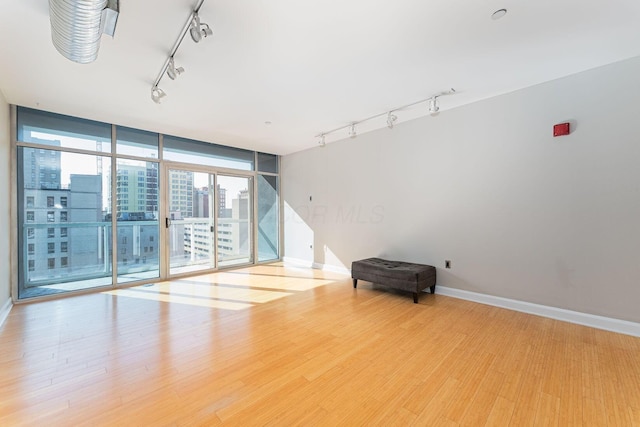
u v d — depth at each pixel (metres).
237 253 5.86
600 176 2.74
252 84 2.99
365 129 4.65
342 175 5.23
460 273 3.72
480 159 3.52
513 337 2.56
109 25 1.84
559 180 2.97
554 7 1.91
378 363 2.14
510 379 1.92
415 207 4.16
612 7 1.91
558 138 2.97
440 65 2.66
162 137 4.78
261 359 2.20
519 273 3.24
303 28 2.10
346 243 5.17
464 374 1.99
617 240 2.66
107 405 1.67
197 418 1.56
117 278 4.31
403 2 1.84
